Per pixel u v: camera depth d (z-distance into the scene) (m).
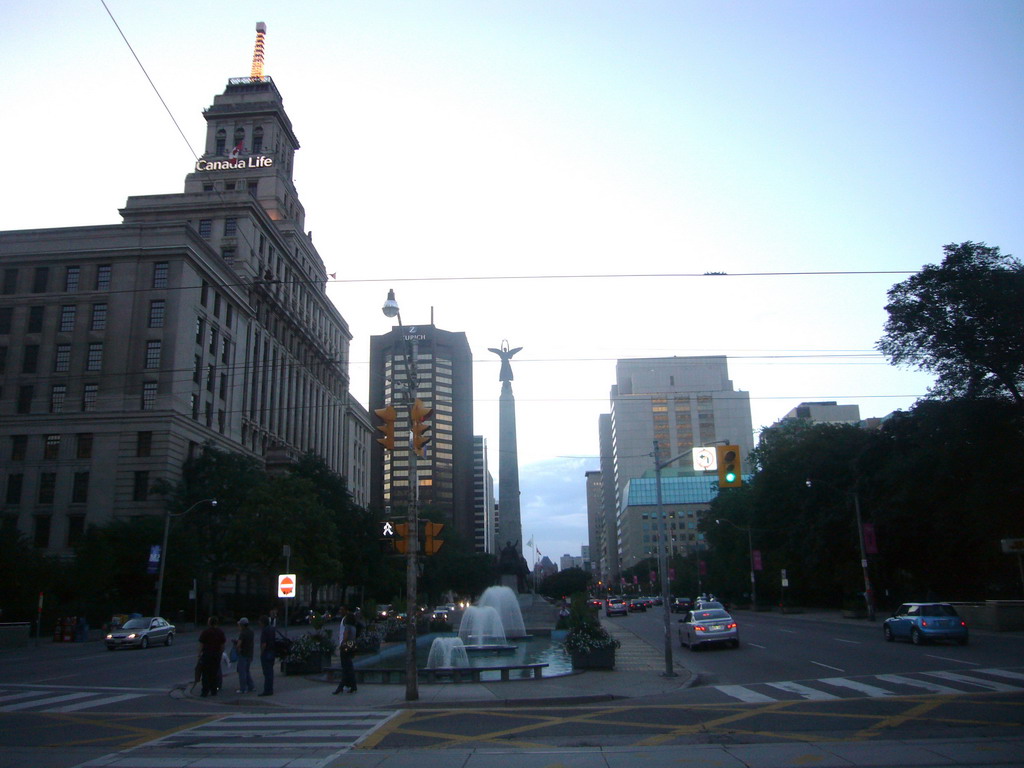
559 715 16.31
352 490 134.88
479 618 43.00
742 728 14.12
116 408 68.69
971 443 43.28
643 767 11.06
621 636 43.22
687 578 114.56
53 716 17.44
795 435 82.19
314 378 115.19
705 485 180.38
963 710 15.23
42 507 67.19
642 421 195.38
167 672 28.55
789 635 39.62
